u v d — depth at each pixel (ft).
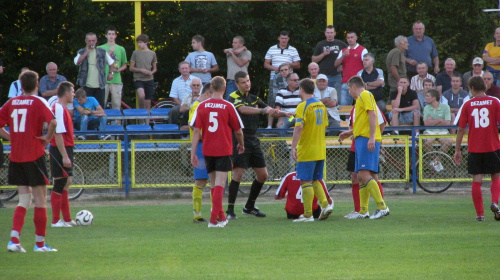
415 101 163.22
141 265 70.44
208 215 115.65
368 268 68.28
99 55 175.42
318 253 76.54
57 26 237.66
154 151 148.77
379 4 245.45
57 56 231.50
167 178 149.48
